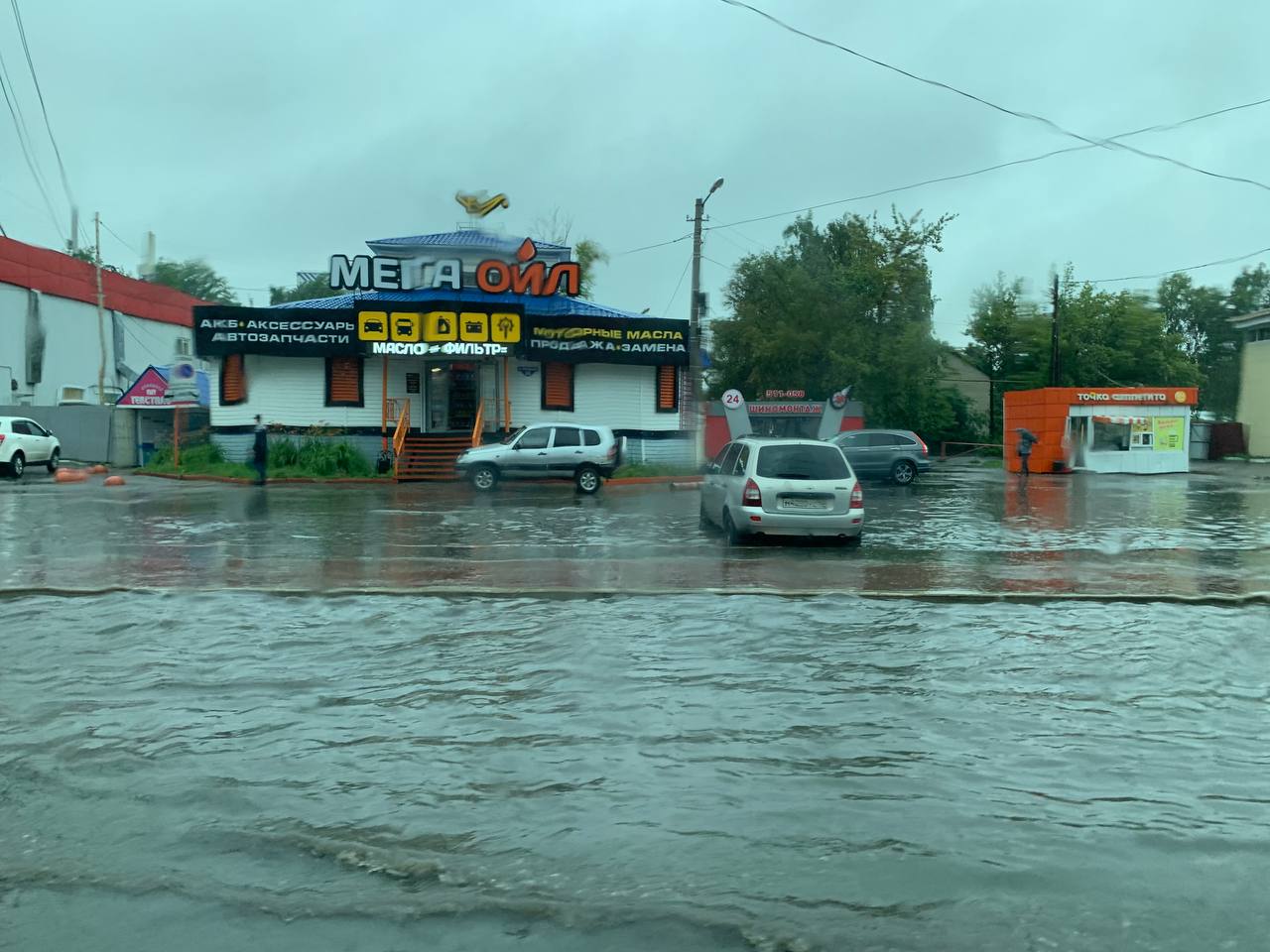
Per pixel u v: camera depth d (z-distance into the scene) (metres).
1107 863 4.16
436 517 18.27
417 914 3.74
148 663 7.18
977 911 3.77
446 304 29.20
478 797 4.80
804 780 5.02
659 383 32.09
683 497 23.42
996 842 4.34
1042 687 6.69
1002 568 11.70
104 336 39.88
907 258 46.31
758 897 3.87
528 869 4.09
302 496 23.00
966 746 5.56
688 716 6.04
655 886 3.95
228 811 4.65
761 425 39.78
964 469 37.69
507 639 7.92
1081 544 14.70
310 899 3.85
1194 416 46.66
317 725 5.86
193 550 13.08
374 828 4.47
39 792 4.88
